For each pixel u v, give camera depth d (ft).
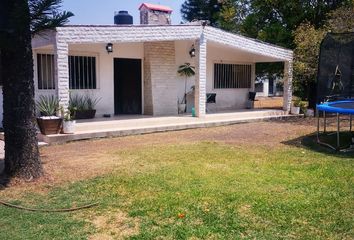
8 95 19.40
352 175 20.88
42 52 40.93
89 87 44.21
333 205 15.96
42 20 19.19
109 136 34.81
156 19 55.42
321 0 59.11
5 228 14.03
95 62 44.45
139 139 33.81
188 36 42.75
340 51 42.50
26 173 19.75
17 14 17.63
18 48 19.02
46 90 41.47
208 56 55.16
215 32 45.16
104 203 16.48
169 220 14.56
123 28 37.37
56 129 32.37
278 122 47.21
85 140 33.17
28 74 19.56
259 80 85.46
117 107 48.26
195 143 31.30
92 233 13.55
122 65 47.67
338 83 42.83
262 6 62.95
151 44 47.47
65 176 20.65
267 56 50.90
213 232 13.43
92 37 35.50
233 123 44.62
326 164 23.61
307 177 20.42
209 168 22.35
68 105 34.32
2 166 23.29
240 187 18.45
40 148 29.43
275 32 60.13
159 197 17.01
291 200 16.52
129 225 14.19
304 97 61.00
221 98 58.23
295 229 13.65
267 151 27.81
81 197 17.33
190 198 16.81
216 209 15.55
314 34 50.21
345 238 12.92
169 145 30.27
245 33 66.28
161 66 48.62
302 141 32.50
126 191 17.99
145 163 23.68
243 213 15.12
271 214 14.96
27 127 19.71
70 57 42.47
